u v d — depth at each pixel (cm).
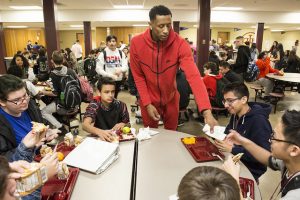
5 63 788
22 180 97
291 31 1719
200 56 671
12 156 135
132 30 1384
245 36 1753
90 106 212
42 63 641
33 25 1328
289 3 783
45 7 633
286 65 830
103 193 118
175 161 150
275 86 556
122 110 225
